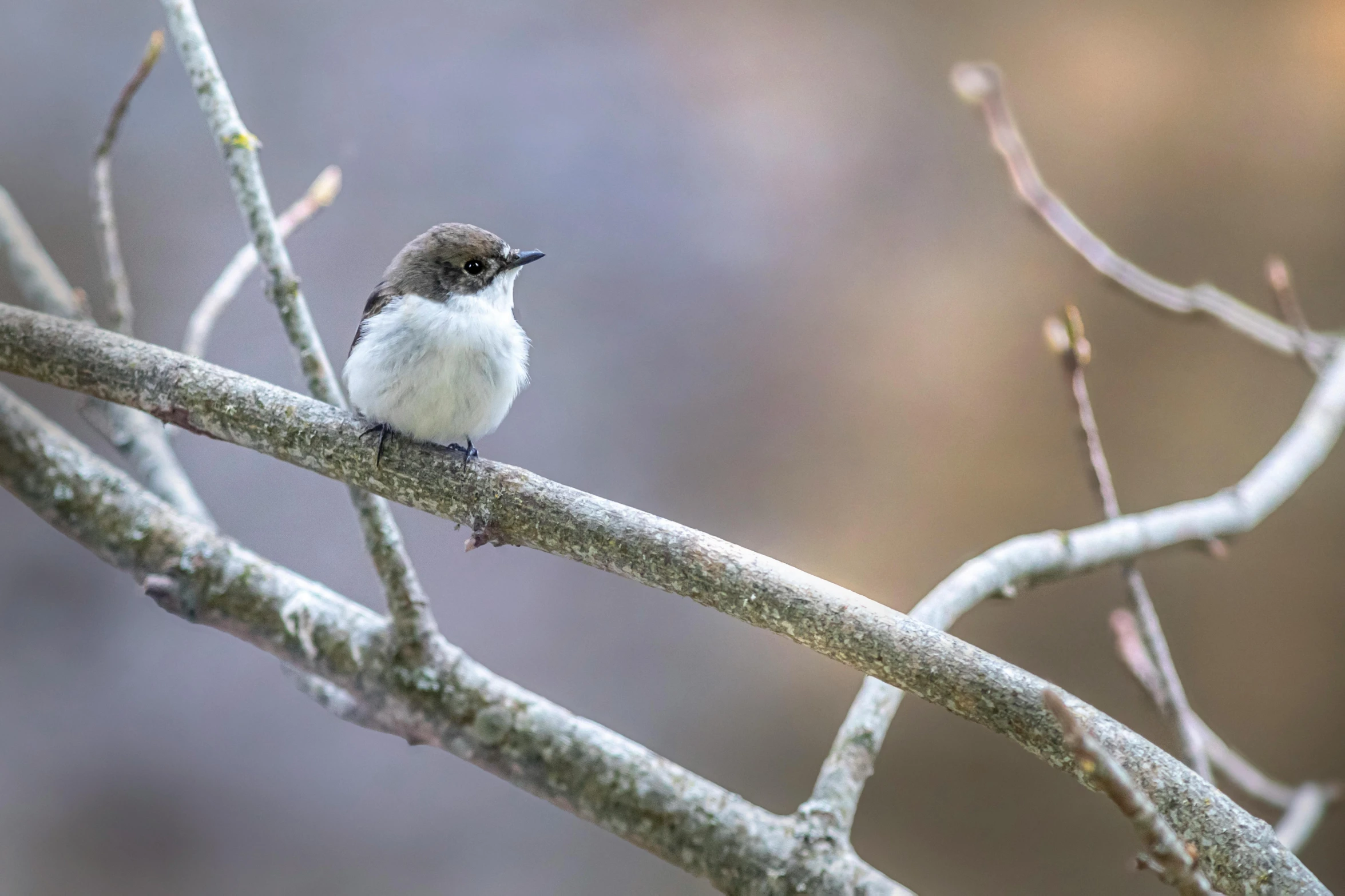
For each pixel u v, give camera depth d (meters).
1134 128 12.77
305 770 10.93
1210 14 12.73
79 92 11.80
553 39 12.88
